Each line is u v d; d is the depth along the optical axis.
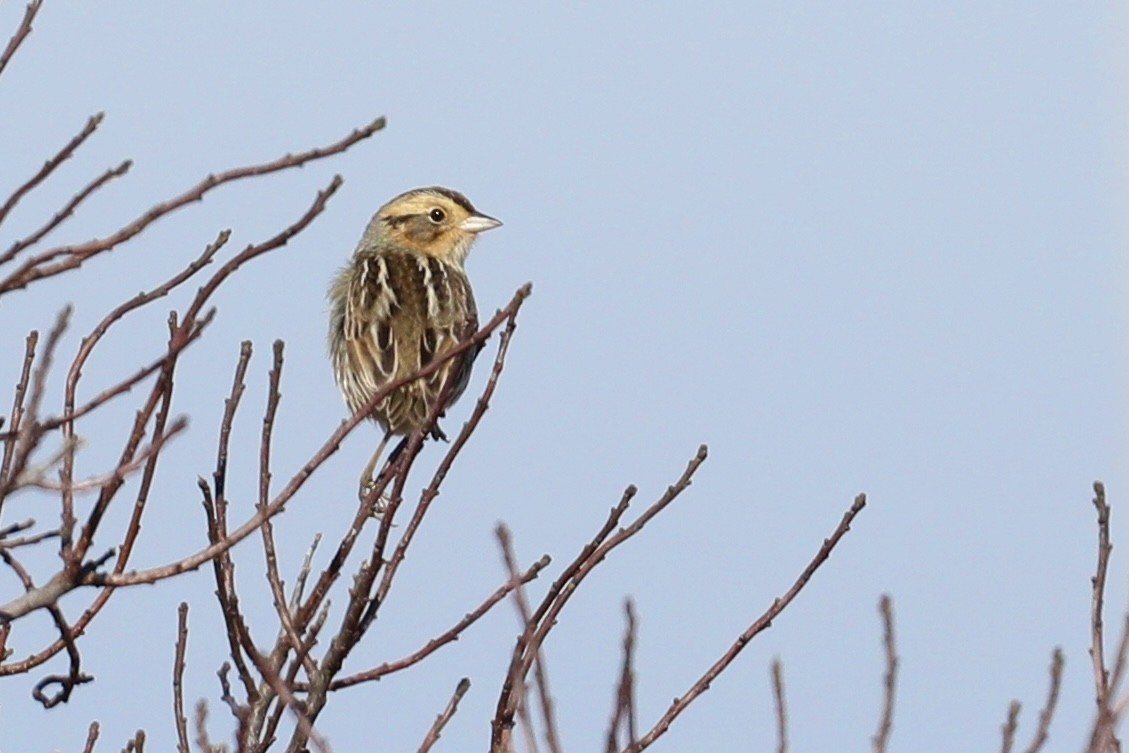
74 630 11.48
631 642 10.09
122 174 9.44
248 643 11.27
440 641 11.50
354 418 10.38
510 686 10.72
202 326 9.94
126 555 10.34
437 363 10.54
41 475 9.31
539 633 10.92
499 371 11.19
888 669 9.63
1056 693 9.48
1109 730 9.32
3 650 11.47
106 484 9.77
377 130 9.48
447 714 10.80
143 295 10.32
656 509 11.20
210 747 11.04
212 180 9.34
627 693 10.07
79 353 10.57
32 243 9.33
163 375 9.89
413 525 11.38
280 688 10.96
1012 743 9.29
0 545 10.03
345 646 11.34
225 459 11.83
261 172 9.36
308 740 11.35
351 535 11.83
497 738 10.69
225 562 11.59
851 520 11.16
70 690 11.65
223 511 11.77
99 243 9.31
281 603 11.80
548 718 9.48
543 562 11.22
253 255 9.91
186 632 11.64
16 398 10.62
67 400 10.56
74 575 9.91
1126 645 9.47
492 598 11.53
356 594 11.25
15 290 9.26
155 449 9.88
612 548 11.03
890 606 9.69
